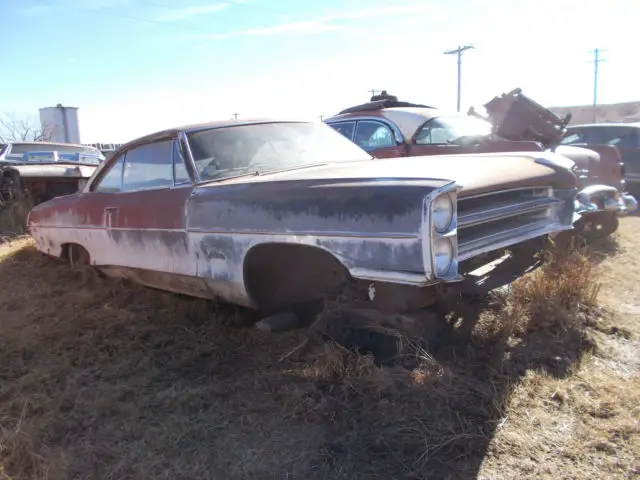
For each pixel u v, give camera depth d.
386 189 2.90
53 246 5.53
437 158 4.08
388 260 2.87
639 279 5.33
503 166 3.70
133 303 4.62
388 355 3.14
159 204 4.06
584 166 7.43
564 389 3.12
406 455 2.53
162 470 2.46
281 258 3.56
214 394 3.08
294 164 4.23
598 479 2.38
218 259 3.68
